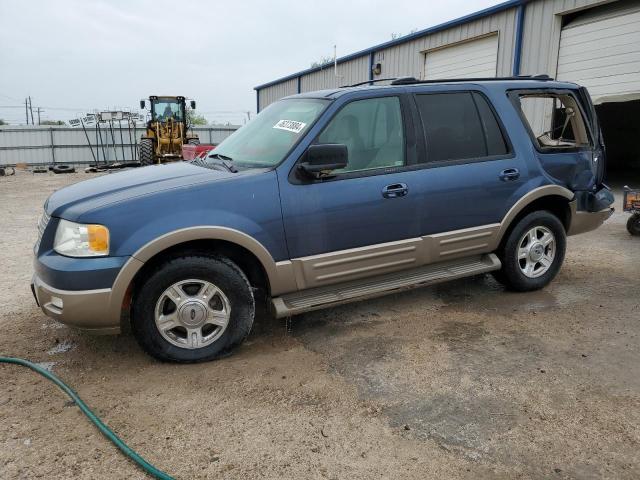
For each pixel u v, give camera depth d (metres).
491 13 13.09
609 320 4.21
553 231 4.85
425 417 2.88
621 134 17.77
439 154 4.20
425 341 3.86
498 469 2.46
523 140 4.59
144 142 21.75
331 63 20.66
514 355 3.61
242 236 3.43
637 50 10.15
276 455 2.57
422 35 15.64
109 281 3.17
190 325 3.47
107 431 2.72
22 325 4.24
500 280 4.89
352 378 3.32
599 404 2.99
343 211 3.76
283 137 3.89
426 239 4.12
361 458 2.54
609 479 2.38
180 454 2.58
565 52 11.66
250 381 3.29
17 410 2.97
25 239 7.72
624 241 6.98
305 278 3.71
